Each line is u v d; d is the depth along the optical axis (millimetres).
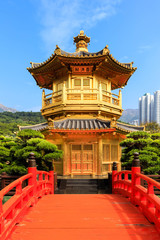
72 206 6801
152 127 43312
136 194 6855
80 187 12734
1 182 11266
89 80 15734
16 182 4887
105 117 16125
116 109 16859
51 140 15211
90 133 13250
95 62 14273
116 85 19906
